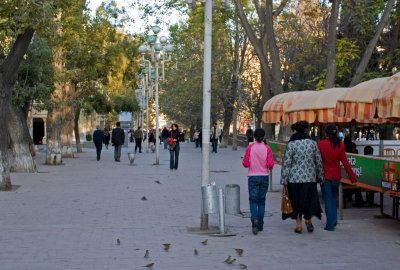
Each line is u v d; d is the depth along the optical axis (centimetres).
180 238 888
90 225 1007
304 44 3353
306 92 1516
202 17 2517
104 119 6228
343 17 2852
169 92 4919
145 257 753
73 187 1650
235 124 4459
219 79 4619
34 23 1486
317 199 938
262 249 810
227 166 2559
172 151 2331
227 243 852
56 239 873
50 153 2659
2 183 1559
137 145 4012
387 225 1010
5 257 750
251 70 4588
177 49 4566
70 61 2795
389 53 2723
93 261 730
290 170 928
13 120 2144
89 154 3853
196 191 1549
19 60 1570
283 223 1039
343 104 1102
